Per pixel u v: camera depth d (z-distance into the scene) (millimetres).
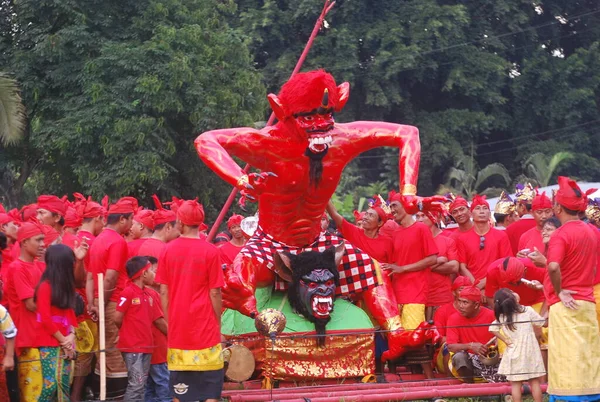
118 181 21547
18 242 8273
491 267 9773
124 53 22328
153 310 8742
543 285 9133
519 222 12102
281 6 37844
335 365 10008
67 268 7711
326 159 9570
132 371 8328
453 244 10977
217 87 23609
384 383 9797
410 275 10523
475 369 9750
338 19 36281
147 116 22125
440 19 36219
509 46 39500
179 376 7566
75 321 7953
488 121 37188
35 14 23016
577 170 37688
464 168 35406
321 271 9875
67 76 22641
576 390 8016
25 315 7762
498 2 38188
